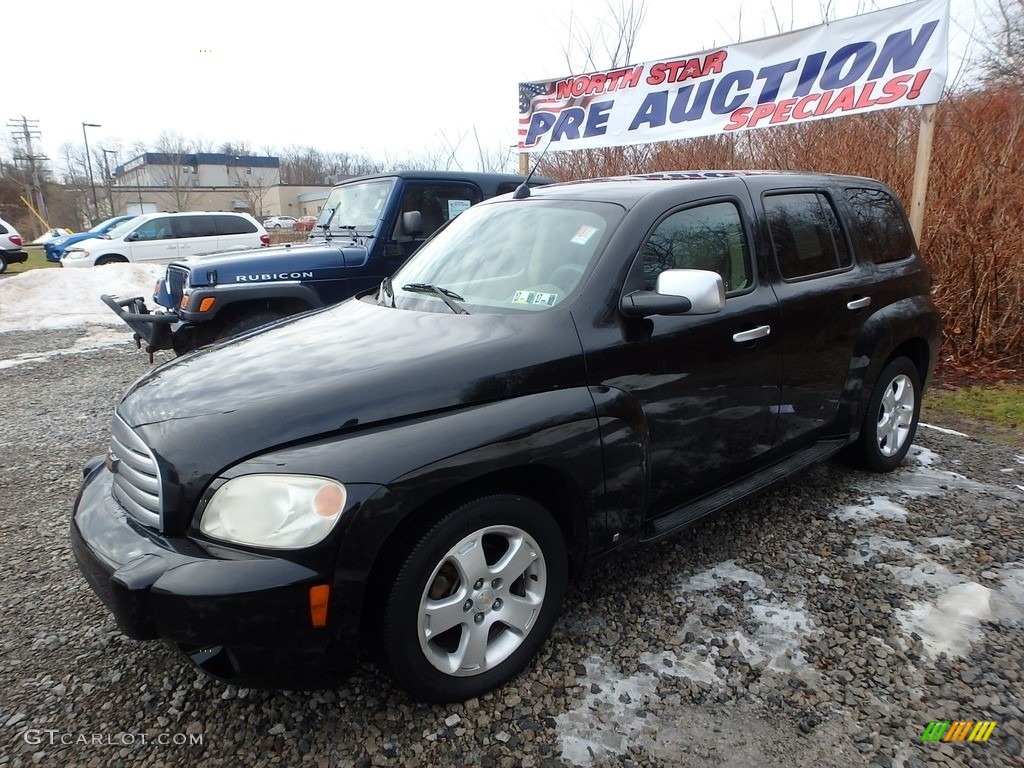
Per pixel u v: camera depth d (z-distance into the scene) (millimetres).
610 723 2363
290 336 3004
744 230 3396
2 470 4871
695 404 3045
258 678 2152
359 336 2852
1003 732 2289
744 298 3283
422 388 2381
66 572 3445
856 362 3898
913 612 2916
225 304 5926
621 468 2715
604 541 2758
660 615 2945
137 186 63750
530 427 2439
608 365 2725
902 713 2379
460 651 2420
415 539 2250
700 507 3182
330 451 2178
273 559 2062
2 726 2416
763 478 3480
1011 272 6824
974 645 2707
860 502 3955
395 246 6742
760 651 2707
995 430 5305
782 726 2338
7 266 22938
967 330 7207
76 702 2531
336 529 2090
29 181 58594
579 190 3512
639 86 8273
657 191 3184
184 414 2344
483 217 3691
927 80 5992
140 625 2084
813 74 6754
